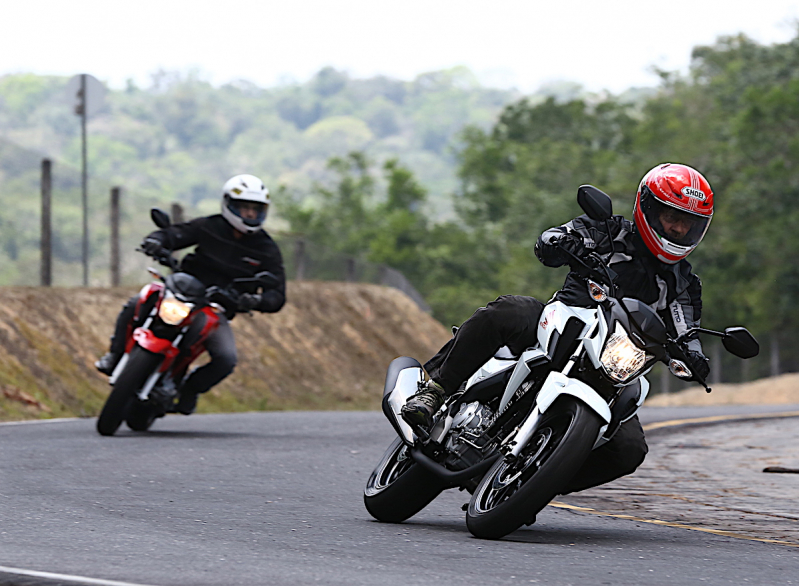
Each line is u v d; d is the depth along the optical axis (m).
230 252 34.53
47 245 57.69
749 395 118.94
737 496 26.00
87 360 51.66
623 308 17.33
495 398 18.41
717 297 171.25
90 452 27.83
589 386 17.45
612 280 18.05
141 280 73.50
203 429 37.09
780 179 169.62
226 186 34.31
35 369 47.00
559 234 17.88
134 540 15.91
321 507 20.55
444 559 15.53
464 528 18.98
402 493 19.02
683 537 19.27
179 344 33.00
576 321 17.56
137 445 30.02
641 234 18.27
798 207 170.00
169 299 32.56
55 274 73.69
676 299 18.73
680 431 46.59
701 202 17.81
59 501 19.50
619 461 18.86
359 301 83.56
